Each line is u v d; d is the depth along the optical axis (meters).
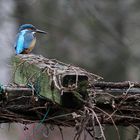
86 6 20.31
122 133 15.32
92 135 6.62
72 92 6.09
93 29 20.42
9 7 19.88
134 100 6.91
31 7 19.94
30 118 6.79
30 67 7.20
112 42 20.41
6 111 6.70
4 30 19.45
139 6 20.61
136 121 7.03
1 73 17.86
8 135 17.34
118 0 20.61
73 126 6.84
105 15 20.58
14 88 6.71
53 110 6.75
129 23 20.52
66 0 20.12
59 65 6.81
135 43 20.58
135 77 20.59
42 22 20.02
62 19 20.38
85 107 6.32
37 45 20.12
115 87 6.96
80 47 20.44
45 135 7.13
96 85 6.90
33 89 6.76
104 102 6.83
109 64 20.44
